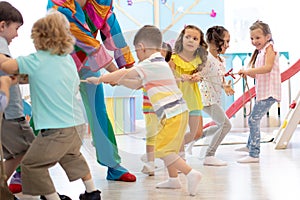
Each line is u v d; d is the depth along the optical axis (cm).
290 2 444
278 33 446
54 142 156
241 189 187
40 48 161
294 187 189
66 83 161
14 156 177
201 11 453
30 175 157
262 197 173
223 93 221
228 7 448
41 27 160
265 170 229
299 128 436
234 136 371
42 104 157
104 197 178
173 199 173
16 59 157
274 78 271
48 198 160
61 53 162
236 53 432
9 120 172
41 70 157
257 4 445
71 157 167
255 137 259
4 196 154
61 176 224
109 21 210
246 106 443
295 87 451
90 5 203
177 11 416
